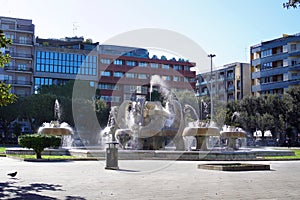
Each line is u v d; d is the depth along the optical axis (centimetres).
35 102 5097
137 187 880
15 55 6800
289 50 6153
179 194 780
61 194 770
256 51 6806
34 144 1764
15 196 743
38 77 7006
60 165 1488
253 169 1356
